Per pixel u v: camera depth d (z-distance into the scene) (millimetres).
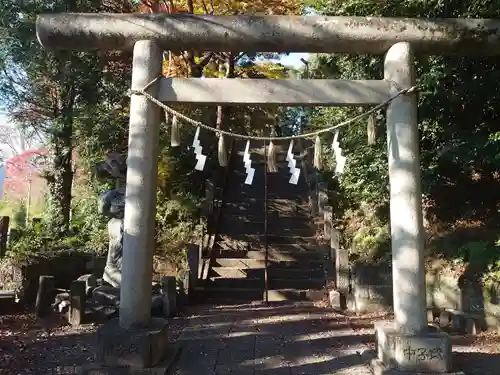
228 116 16891
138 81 5449
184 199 12531
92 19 5457
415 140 5363
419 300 5117
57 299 7766
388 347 5027
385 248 9305
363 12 8219
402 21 5484
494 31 5457
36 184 20531
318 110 14789
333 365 5477
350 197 12453
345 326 7445
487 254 7594
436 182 9422
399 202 5258
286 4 14320
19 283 8148
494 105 8086
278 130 20000
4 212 20000
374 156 9836
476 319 7363
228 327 7301
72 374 5027
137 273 5273
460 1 6828
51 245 10156
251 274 10562
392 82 5453
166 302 8016
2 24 9211
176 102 5551
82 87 10531
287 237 11883
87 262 9461
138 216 5320
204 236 11586
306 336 6793
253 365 5473
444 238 8875
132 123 5441
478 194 9461
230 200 13727
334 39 5484
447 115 8383
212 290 9836
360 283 8664
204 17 5496
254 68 17766
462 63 7617
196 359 5660
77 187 14062
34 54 9641
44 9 9180
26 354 5664
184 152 13414
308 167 15508
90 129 11789
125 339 4984
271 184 14781
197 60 16109
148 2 13180
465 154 7863
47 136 12375
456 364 5500
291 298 9688
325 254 11031
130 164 5398
